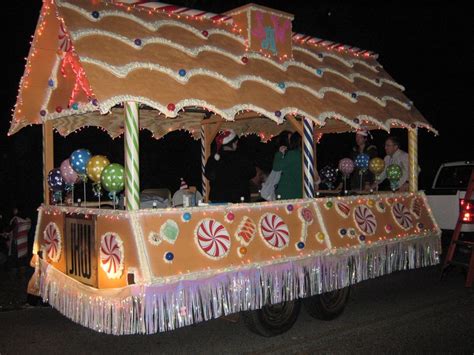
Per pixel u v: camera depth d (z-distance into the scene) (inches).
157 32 209.8
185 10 230.8
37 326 241.1
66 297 204.7
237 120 322.7
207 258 185.8
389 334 221.5
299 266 214.2
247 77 218.1
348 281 234.1
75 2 195.5
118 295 172.7
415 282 327.3
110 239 181.5
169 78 191.3
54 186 232.2
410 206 279.3
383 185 395.2
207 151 320.5
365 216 250.8
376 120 257.1
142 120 295.9
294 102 224.8
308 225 223.1
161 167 592.7
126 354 201.0
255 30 239.1
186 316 177.8
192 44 215.6
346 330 227.5
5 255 374.6
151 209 178.7
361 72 290.5
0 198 557.6
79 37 182.1
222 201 239.0
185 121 314.3
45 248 233.5
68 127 264.7
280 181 273.9
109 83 173.9
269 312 214.1
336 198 240.7
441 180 422.0
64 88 216.2
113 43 188.7
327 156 617.9
